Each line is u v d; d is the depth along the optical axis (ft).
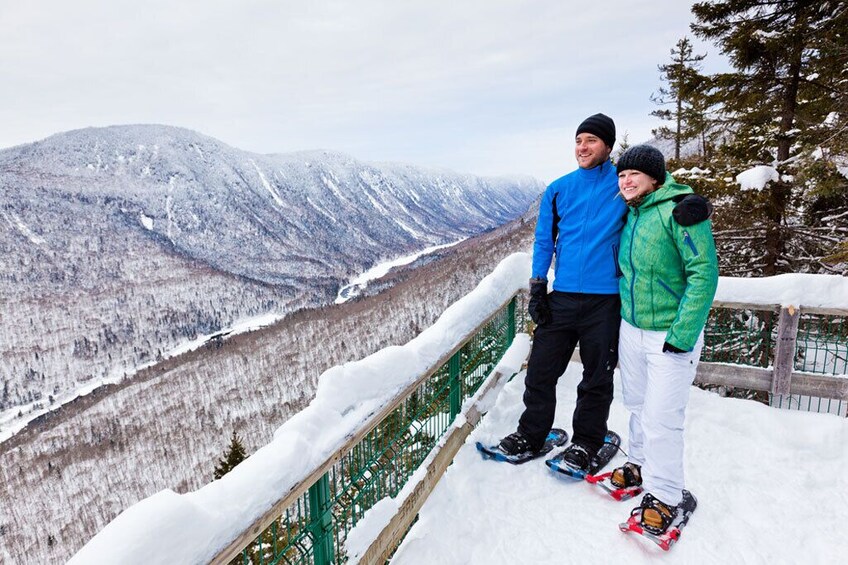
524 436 8.36
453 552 6.38
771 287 9.87
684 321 6.03
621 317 7.52
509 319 12.09
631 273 6.88
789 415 9.28
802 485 7.45
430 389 7.72
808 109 21.20
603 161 7.48
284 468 3.83
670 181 6.58
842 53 18.80
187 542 2.92
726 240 23.77
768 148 23.00
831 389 9.71
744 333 11.46
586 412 7.97
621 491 7.26
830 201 21.57
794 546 6.26
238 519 3.32
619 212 7.33
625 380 7.43
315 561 4.72
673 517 6.53
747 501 7.14
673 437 6.56
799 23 19.33
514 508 7.20
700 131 24.99
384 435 6.29
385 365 5.82
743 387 10.55
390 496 6.46
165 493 3.07
